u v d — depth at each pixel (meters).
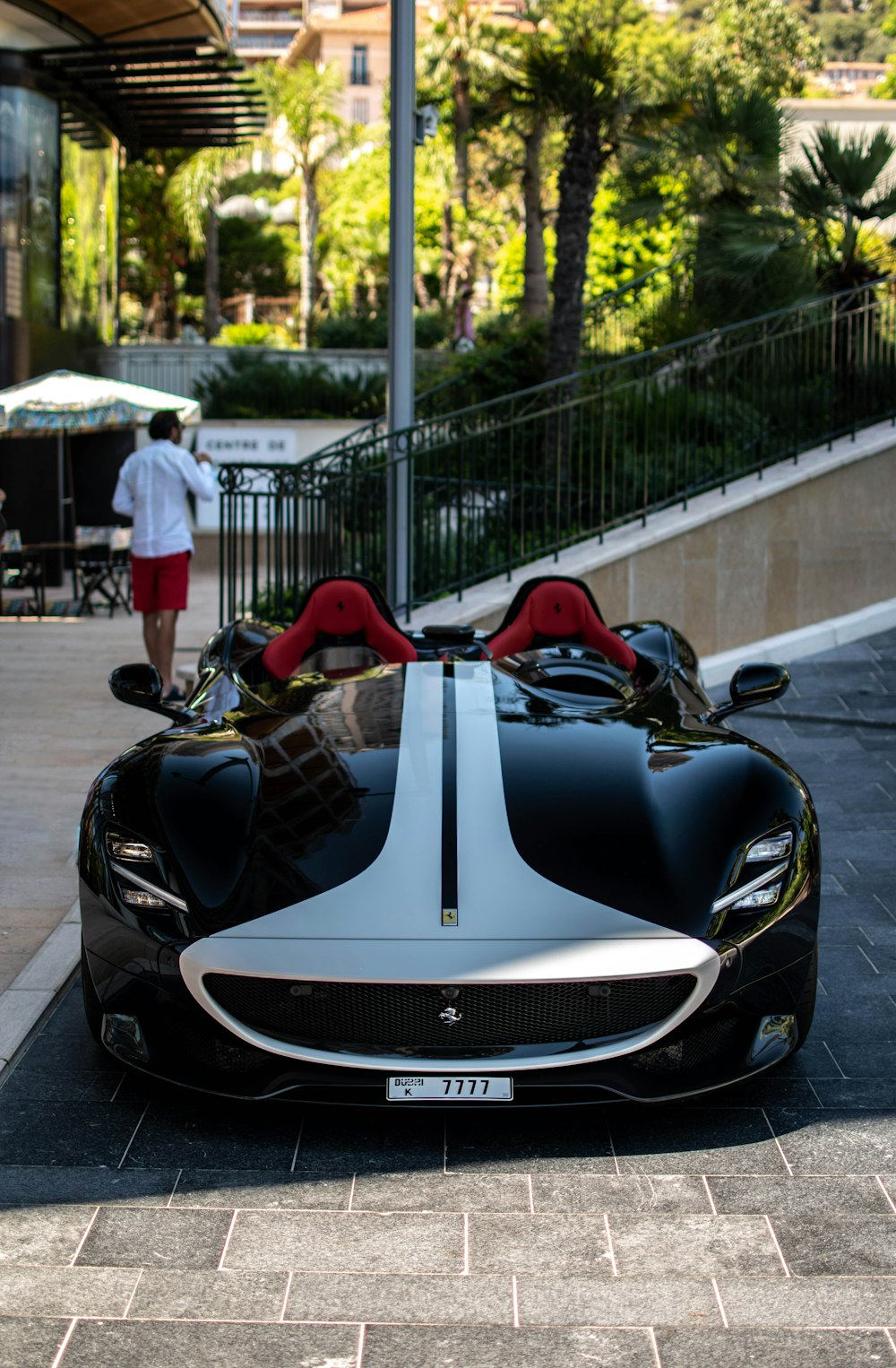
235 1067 2.99
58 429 11.59
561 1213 2.75
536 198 19.23
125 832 3.20
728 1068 3.07
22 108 13.41
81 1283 2.50
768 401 9.20
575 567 8.05
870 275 11.20
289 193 45.06
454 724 3.76
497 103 12.85
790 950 3.11
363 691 4.10
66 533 14.46
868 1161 2.95
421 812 3.26
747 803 3.32
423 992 2.87
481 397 13.84
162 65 14.29
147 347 21.23
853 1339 2.35
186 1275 2.53
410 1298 2.46
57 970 3.93
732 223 11.27
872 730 7.05
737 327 9.01
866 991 3.88
